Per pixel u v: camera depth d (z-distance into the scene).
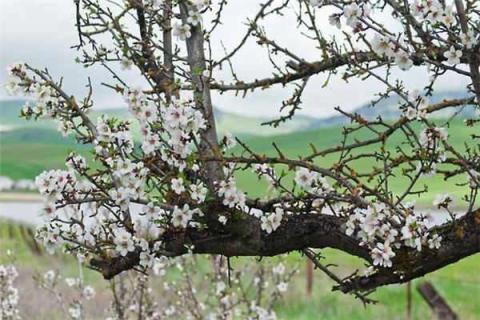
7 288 9.87
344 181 4.26
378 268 4.57
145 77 4.60
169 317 9.80
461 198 4.52
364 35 4.17
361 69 4.21
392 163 4.25
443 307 13.28
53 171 4.36
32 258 19.50
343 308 16.09
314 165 4.29
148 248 4.39
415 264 4.45
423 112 4.19
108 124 4.29
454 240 4.39
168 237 4.52
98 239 4.45
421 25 4.19
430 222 4.41
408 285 14.94
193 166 4.45
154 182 4.35
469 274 18.91
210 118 4.58
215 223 4.52
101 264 4.60
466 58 4.30
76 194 4.44
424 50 4.21
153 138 4.25
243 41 4.68
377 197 4.22
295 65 4.75
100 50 4.62
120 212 4.45
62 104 4.53
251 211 4.70
